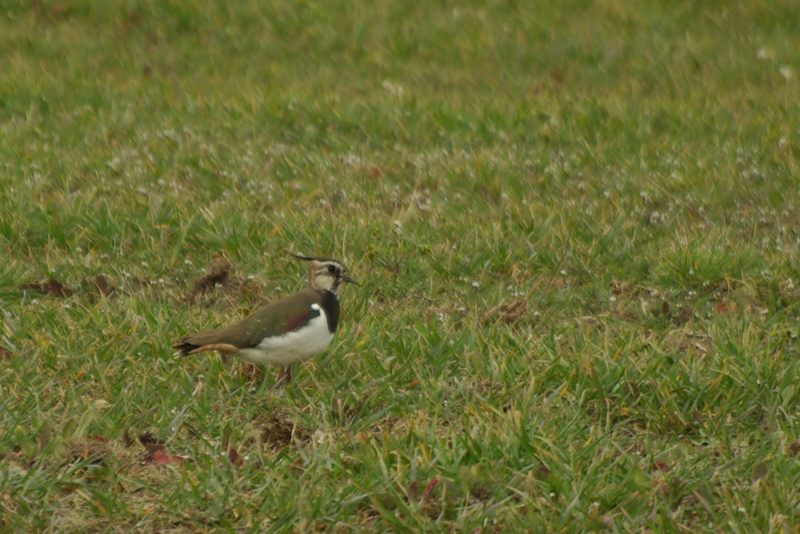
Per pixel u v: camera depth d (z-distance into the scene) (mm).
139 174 17250
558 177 17281
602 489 9461
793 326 12703
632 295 13883
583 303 13633
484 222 15609
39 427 10336
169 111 20562
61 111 20609
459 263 14461
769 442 10266
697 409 10820
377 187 17047
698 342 12203
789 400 10805
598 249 14820
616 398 10953
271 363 11219
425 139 19203
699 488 9578
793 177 17125
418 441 10062
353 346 11867
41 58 24297
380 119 19859
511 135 19266
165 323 12258
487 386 11094
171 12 26562
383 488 9508
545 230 15344
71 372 11367
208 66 24188
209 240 14977
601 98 21000
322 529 9273
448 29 25875
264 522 9289
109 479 9812
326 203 16266
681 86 22656
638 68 23750
